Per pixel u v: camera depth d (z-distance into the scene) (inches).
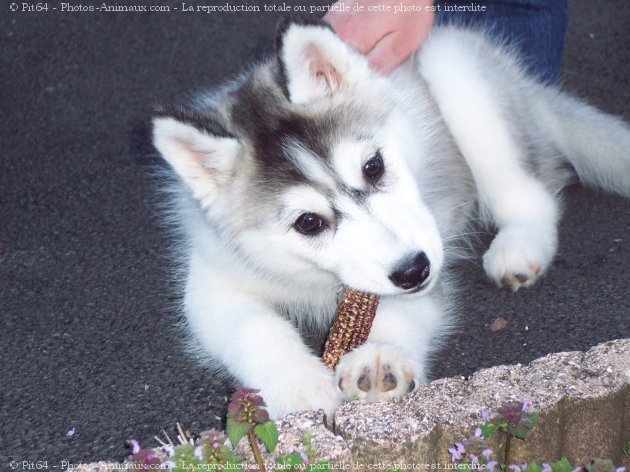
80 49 62.2
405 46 43.1
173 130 36.0
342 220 35.4
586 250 43.0
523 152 44.6
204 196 37.7
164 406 37.4
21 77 60.1
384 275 34.4
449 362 38.1
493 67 45.4
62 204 49.8
